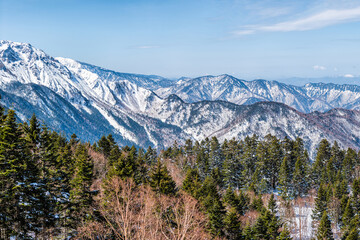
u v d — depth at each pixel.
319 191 69.88
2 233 28.56
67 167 52.38
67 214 36.78
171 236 23.48
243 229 51.44
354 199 69.38
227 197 55.75
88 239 34.03
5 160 29.23
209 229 39.50
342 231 64.69
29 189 31.11
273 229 52.38
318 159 96.62
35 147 34.16
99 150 86.69
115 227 30.95
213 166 95.50
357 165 99.81
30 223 31.88
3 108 30.42
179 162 99.69
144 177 54.94
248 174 86.81
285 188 77.38
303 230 69.62
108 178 41.34
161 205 36.31
